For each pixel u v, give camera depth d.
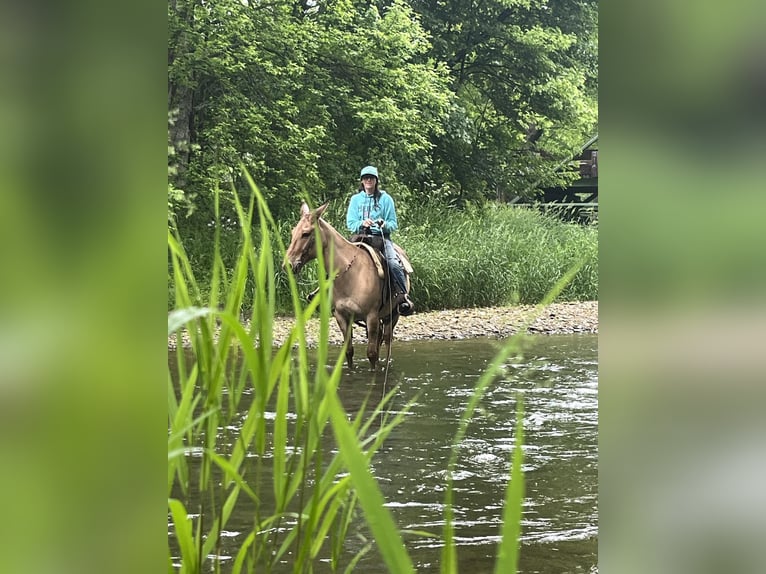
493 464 5.40
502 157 27.11
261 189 18.14
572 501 4.57
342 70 21.69
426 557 3.61
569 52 30.39
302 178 19.09
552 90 27.69
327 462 4.60
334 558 1.80
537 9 29.08
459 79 28.08
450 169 25.78
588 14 29.64
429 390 8.18
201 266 12.20
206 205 14.35
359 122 21.83
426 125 23.20
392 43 22.08
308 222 9.02
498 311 16.91
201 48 17.73
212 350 1.66
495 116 28.34
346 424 0.99
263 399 1.66
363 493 0.98
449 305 17.56
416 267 17.27
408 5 26.50
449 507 1.16
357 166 21.67
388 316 9.78
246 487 1.68
